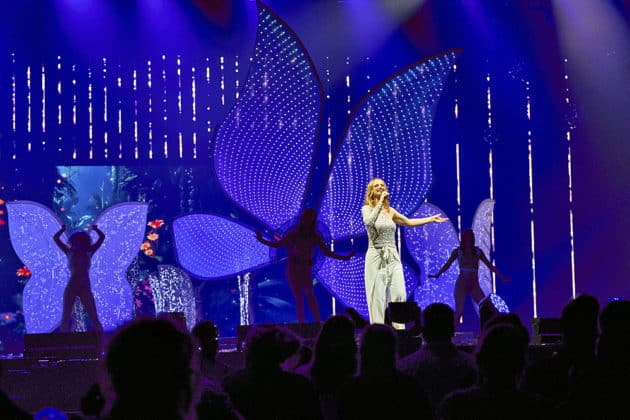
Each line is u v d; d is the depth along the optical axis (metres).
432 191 17.80
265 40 11.71
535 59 16.67
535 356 8.02
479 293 11.41
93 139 16.84
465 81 16.94
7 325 17.03
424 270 13.16
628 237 17.33
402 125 12.22
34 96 16.67
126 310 11.81
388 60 16.70
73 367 8.00
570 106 16.88
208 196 18.77
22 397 7.96
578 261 17.59
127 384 2.15
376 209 10.34
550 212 17.62
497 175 17.70
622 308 3.52
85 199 18.72
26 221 11.64
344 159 12.16
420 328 8.35
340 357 4.36
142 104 16.81
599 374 3.48
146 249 17.33
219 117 16.84
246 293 17.58
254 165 12.04
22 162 17.39
